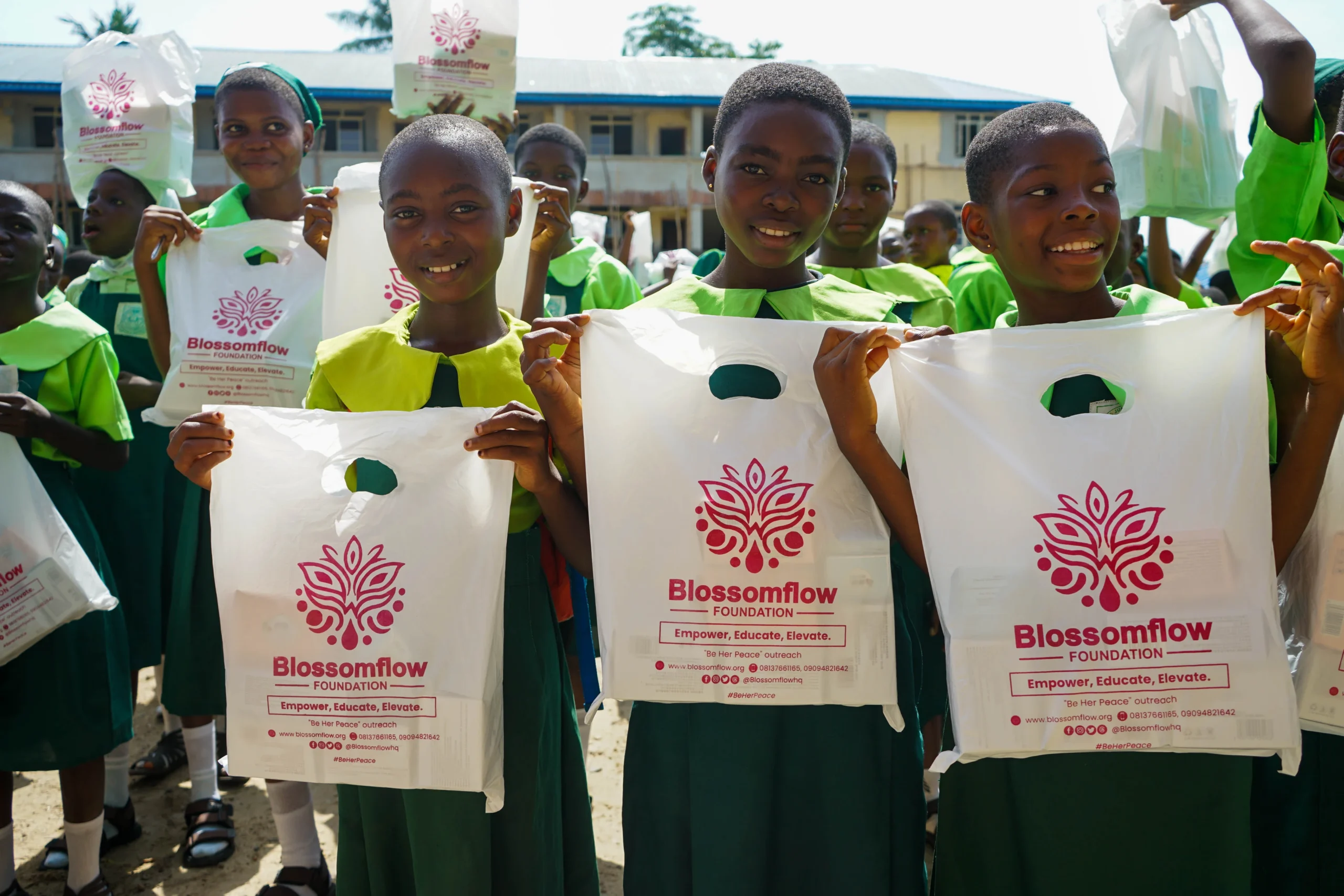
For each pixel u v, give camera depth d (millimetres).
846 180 3291
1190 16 2988
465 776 1811
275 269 3045
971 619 1680
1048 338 1713
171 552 3686
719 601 1775
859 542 1793
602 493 1810
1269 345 2004
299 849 2797
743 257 2227
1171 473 1669
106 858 3221
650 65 27250
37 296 2963
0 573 2412
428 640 1826
